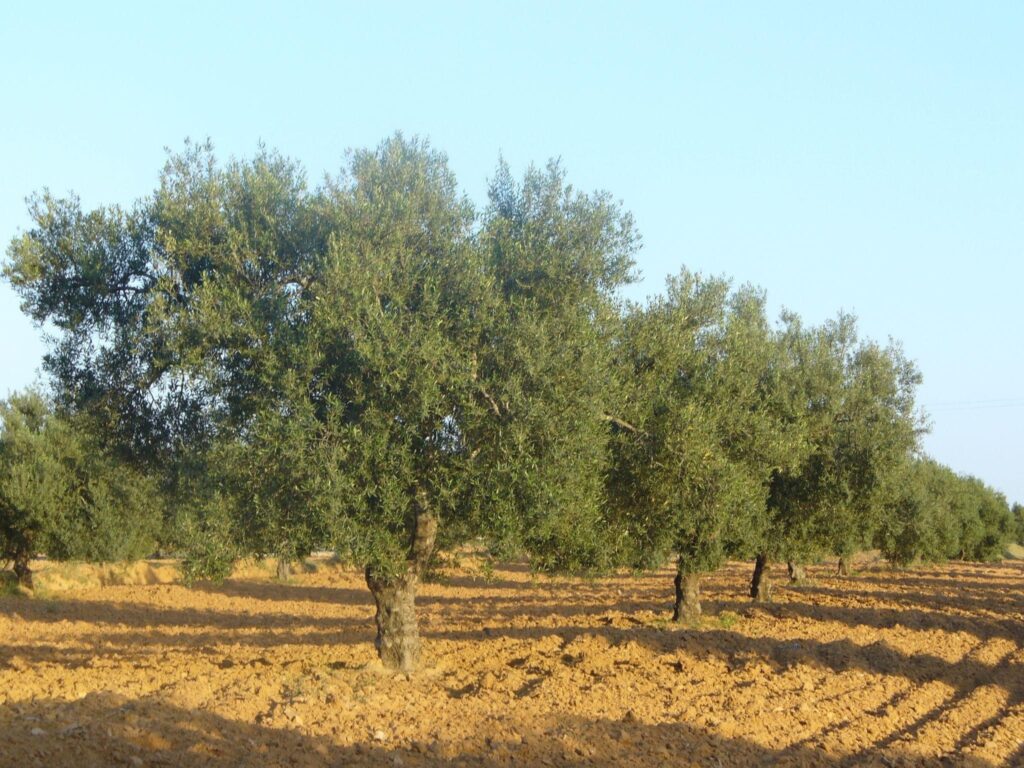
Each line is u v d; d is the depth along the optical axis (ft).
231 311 43.75
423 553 50.11
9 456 124.36
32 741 31.83
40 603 113.19
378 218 46.47
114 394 48.93
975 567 235.81
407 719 42.01
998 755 44.09
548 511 42.80
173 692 43.57
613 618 93.86
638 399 54.54
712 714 47.57
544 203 50.85
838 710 51.37
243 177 48.42
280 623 98.32
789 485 88.69
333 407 42.86
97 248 48.60
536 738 39.91
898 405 91.66
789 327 89.97
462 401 42.55
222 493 45.03
